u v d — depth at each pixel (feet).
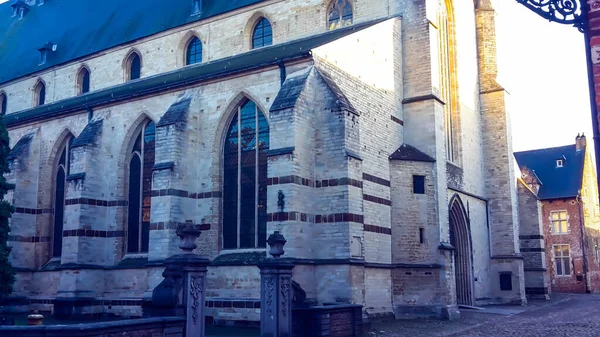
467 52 146.30
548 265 209.97
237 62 118.21
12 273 106.83
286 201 91.20
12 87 170.09
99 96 136.87
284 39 128.36
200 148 110.22
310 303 78.89
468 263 130.62
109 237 119.55
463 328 92.38
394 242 109.70
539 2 35.04
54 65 159.33
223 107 108.68
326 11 126.52
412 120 118.01
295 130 92.68
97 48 153.58
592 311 122.31
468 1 150.10
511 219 143.95
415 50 120.06
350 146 95.71
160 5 153.38
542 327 92.89
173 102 115.34
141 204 118.62
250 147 106.01
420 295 107.86
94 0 176.35
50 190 133.59
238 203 105.70
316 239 94.38
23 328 51.85
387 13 123.24
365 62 110.01
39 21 190.70
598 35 33.81
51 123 135.13
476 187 141.90
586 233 208.44
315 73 98.32
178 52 139.13
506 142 146.92
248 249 102.78
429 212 111.34
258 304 94.22
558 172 217.56
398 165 112.16
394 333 85.87
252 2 131.75
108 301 113.09
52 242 131.95
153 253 103.76
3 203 106.83
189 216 107.14
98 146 121.08
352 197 93.76
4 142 109.19
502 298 142.10
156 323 58.85
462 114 138.72
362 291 93.50
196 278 63.98
